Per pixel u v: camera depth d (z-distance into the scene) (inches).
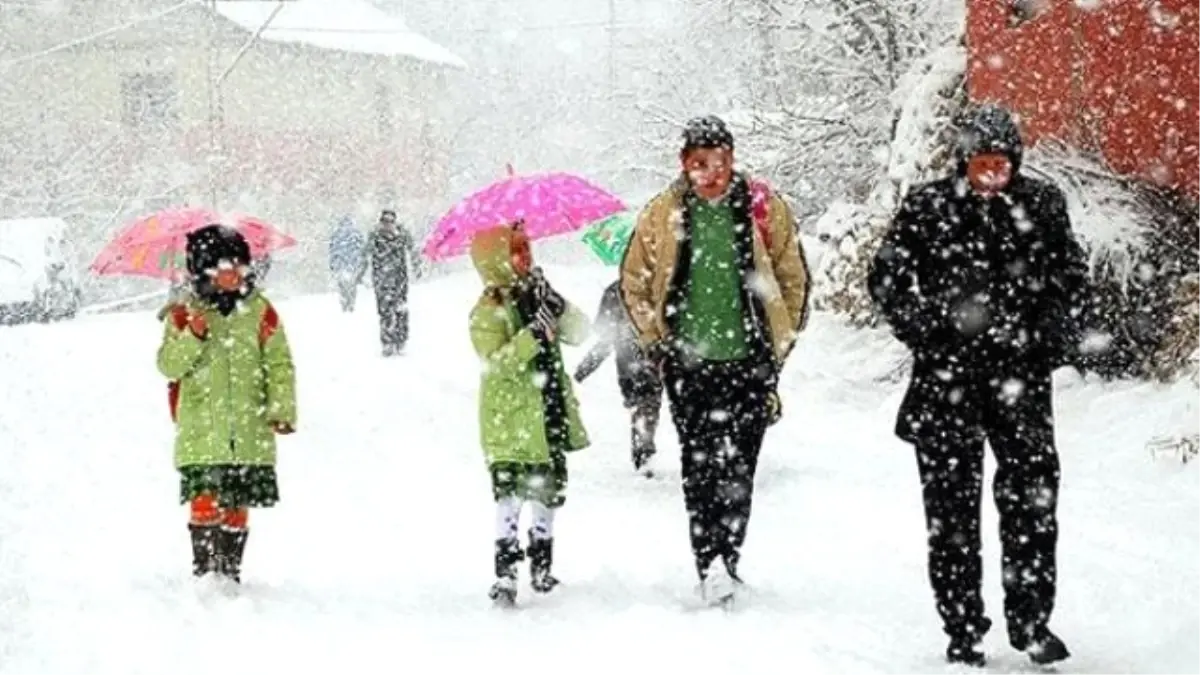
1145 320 1307.8
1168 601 645.3
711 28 2763.3
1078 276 543.2
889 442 1273.4
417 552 831.1
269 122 4773.6
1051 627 609.9
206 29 4584.2
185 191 4515.3
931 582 554.3
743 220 661.3
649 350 674.2
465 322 2440.9
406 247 1973.4
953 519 548.1
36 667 551.8
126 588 693.3
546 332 702.5
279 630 612.7
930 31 2338.8
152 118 4603.8
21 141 4345.5
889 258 551.5
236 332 709.3
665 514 948.6
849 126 2364.7
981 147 535.8
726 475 663.1
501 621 634.2
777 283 673.0
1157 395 1197.7
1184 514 875.4
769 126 2404.0
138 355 1818.4
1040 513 541.3
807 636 586.9
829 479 1059.9
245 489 705.0
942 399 550.3
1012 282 543.8
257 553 823.7
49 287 2728.8
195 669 550.6
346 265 2728.8
